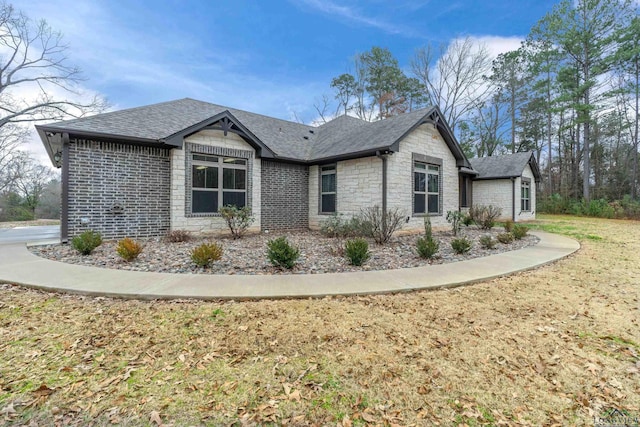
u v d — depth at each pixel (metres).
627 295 4.84
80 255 7.27
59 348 3.09
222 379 2.65
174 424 2.14
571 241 10.37
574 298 4.71
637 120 24.17
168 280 5.21
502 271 6.09
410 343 3.28
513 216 19.06
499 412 2.30
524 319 3.91
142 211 9.70
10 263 6.35
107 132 8.86
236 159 11.45
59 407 2.27
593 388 2.58
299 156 13.52
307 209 14.00
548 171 30.53
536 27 24.47
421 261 7.17
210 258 6.20
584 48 22.09
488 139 32.41
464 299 4.63
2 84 19.02
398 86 28.58
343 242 9.75
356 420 2.21
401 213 11.53
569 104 22.78
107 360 2.90
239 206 11.51
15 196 27.70
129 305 4.23
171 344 3.21
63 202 8.52
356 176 12.04
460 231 13.23
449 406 2.36
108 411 2.24
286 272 6.03
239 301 4.43
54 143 9.44
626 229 14.02
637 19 19.42
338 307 4.25
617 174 27.05
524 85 29.00
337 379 2.67
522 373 2.78
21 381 2.56
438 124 12.91
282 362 2.91
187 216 10.27
